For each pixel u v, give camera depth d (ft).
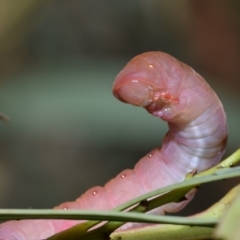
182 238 0.75
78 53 1.52
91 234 0.75
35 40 1.43
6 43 1.21
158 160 0.85
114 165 1.37
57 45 1.49
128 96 0.81
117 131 1.09
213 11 1.38
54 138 1.24
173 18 1.46
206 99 0.82
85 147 1.29
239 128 1.07
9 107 1.17
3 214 0.71
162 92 0.81
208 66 1.42
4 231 0.84
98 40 1.54
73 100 1.09
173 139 0.84
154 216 0.70
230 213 0.62
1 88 1.19
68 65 1.19
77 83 1.10
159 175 0.85
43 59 1.43
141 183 0.85
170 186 0.72
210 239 0.75
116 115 1.08
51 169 1.35
